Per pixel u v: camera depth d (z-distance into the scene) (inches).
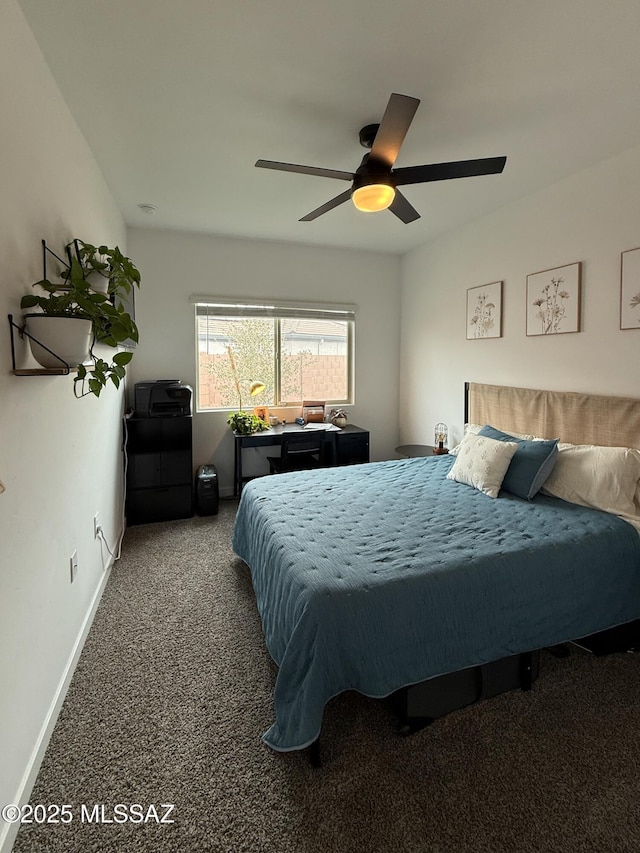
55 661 66.0
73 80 72.7
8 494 50.1
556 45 65.1
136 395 145.0
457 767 57.6
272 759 58.8
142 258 155.9
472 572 65.5
